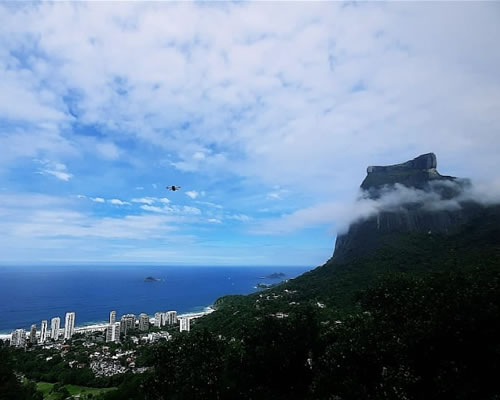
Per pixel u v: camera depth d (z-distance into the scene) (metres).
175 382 24.55
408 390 20.16
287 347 26.97
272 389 25.94
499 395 17.84
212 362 25.97
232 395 24.73
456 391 19.22
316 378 23.64
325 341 28.12
